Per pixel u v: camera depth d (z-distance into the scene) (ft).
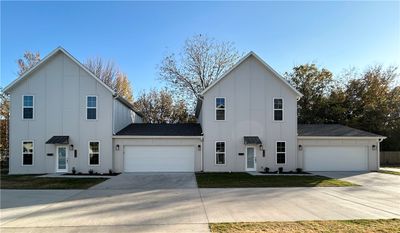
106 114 74.13
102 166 73.41
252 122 76.38
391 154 112.68
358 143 79.82
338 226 26.35
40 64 73.20
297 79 128.67
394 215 30.58
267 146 76.33
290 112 77.15
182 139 75.82
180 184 53.93
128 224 27.68
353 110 122.21
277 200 38.99
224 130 75.97
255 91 76.89
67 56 73.72
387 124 118.42
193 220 28.86
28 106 73.26
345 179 60.90
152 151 75.46
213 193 44.50
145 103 149.28
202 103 78.79
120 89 148.97
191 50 134.31
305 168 78.18
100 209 34.09
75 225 27.50
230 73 76.84
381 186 51.60
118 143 74.84
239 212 32.14
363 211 32.42
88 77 74.18
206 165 75.31
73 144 73.20
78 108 73.72
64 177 64.80
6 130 111.65
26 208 34.88
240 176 65.67
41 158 72.74
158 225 27.27
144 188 49.60
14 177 64.80
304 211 32.48
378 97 121.49
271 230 25.21
